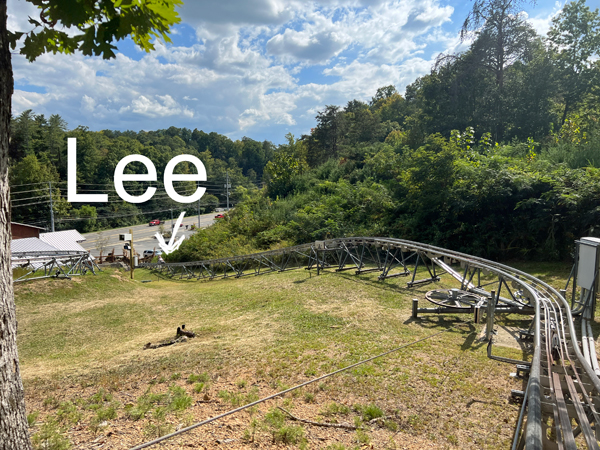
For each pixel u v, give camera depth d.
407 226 19.80
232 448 4.27
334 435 4.68
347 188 29.28
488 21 28.31
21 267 19.52
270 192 50.81
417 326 9.33
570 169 16.61
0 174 2.37
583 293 9.09
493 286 12.95
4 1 2.34
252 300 14.02
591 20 27.91
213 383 6.49
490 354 7.30
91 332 12.33
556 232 15.00
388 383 6.17
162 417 5.08
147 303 16.56
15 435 2.46
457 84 30.66
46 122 87.25
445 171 18.95
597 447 2.98
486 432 4.72
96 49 2.84
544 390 4.50
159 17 2.86
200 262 26.80
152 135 149.75
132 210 80.94
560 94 29.88
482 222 16.89
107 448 4.26
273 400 5.70
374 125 61.09
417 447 4.43
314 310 11.37
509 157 20.31
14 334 2.53
